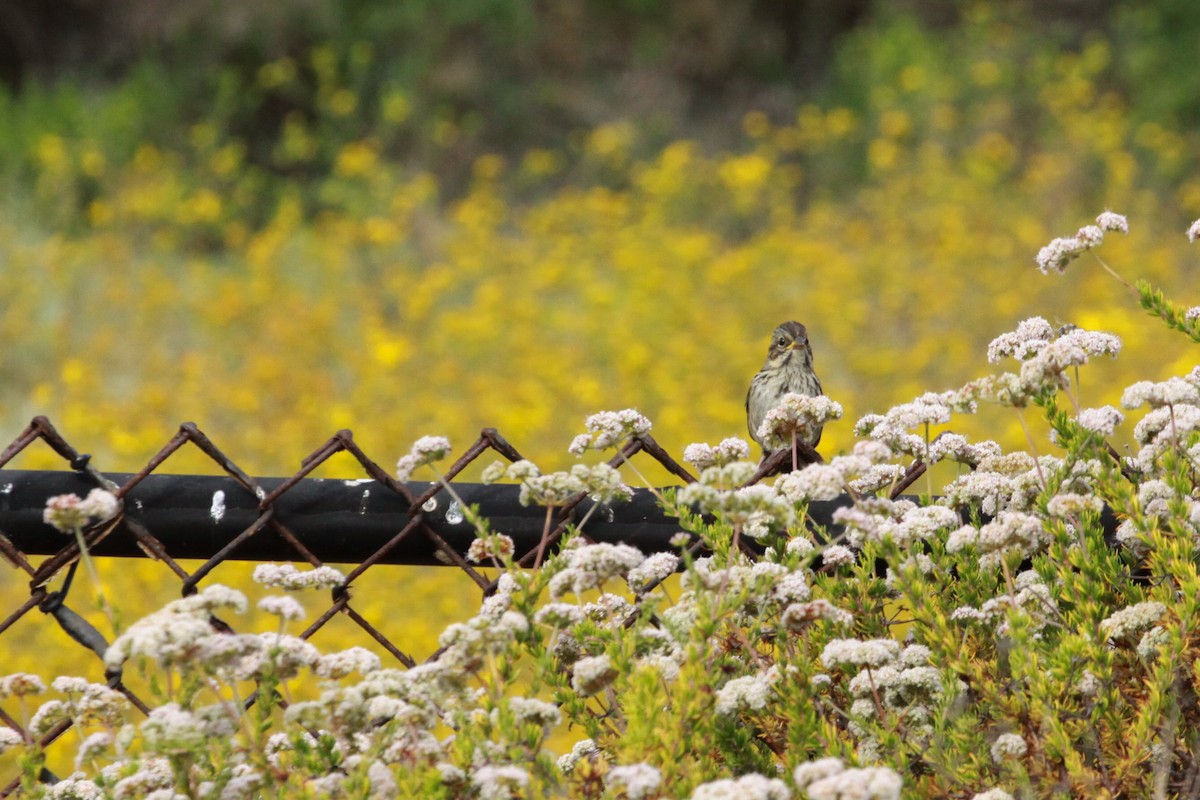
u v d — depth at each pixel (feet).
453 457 39.86
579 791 11.10
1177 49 91.86
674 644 12.05
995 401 12.89
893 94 86.74
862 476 13.94
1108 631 11.75
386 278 62.59
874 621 12.81
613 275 64.95
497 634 11.15
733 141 96.02
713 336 51.44
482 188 82.12
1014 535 11.95
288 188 84.28
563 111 94.79
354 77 91.45
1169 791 11.86
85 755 11.60
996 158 76.18
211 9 93.04
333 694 11.17
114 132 84.53
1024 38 93.81
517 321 53.06
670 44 98.89
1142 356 44.88
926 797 11.38
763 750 12.64
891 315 54.29
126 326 54.03
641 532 14.29
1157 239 64.95
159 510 13.80
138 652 10.39
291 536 13.92
